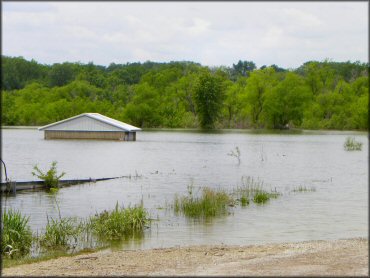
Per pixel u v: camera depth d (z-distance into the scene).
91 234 19.25
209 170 42.69
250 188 31.66
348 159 54.38
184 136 100.44
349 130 125.62
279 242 18.03
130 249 17.12
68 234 18.55
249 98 135.12
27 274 13.89
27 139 83.25
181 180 35.88
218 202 25.11
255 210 24.09
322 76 134.50
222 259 14.95
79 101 135.25
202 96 135.00
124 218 20.22
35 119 136.75
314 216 22.72
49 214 23.34
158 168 44.03
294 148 70.19
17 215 18.25
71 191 30.30
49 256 16.12
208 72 141.62
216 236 18.98
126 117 141.25
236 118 144.25
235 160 52.09
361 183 34.69
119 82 180.88
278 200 27.09
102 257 15.81
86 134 84.44
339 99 126.44
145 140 86.12
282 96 129.75
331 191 30.72
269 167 45.59
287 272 12.89
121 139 83.25
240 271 13.23
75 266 14.72
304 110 128.38
